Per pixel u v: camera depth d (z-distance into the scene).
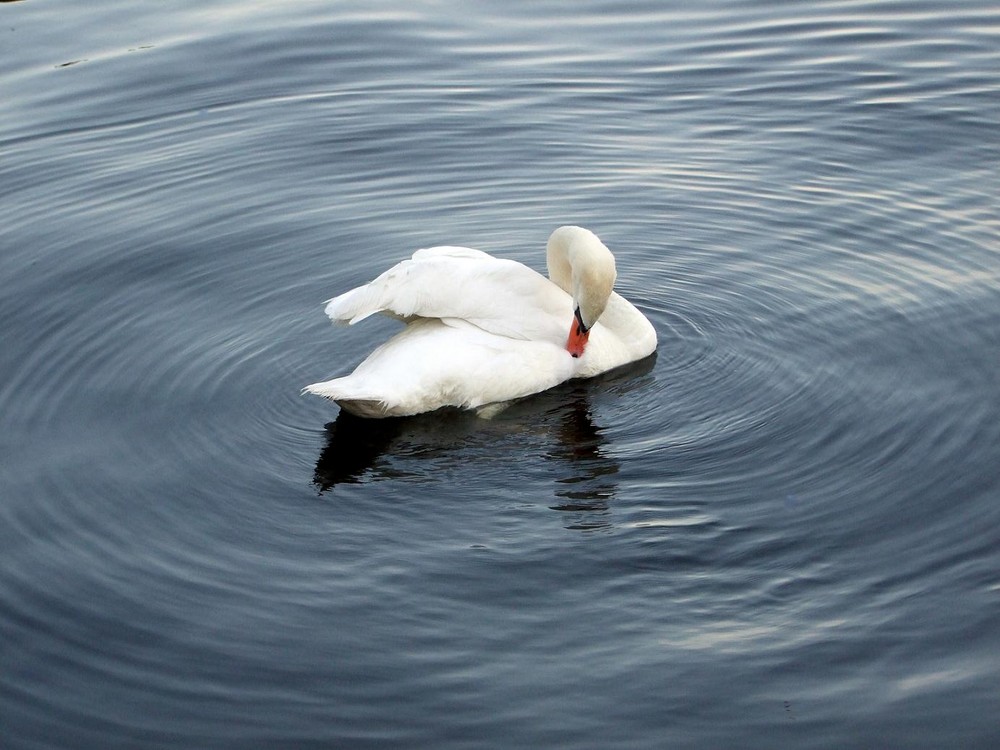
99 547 10.20
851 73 18.62
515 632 9.25
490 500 10.77
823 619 9.27
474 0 21.30
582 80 18.70
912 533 10.07
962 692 8.56
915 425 11.40
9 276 14.41
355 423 12.00
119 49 19.66
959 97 17.81
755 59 19.14
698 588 9.63
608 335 13.03
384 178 16.55
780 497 10.60
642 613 9.41
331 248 15.05
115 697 8.73
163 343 13.22
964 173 16.06
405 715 8.55
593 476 11.05
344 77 18.88
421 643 9.16
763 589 9.59
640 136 17.34
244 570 9.92
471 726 8.45
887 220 15.16
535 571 9.85
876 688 8.64
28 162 16.86
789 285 14.08
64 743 8.38
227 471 11.22
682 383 12.54
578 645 9.12
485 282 12.30
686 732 8.37
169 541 10.27
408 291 12.07
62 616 9.44
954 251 14.40
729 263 14.64
